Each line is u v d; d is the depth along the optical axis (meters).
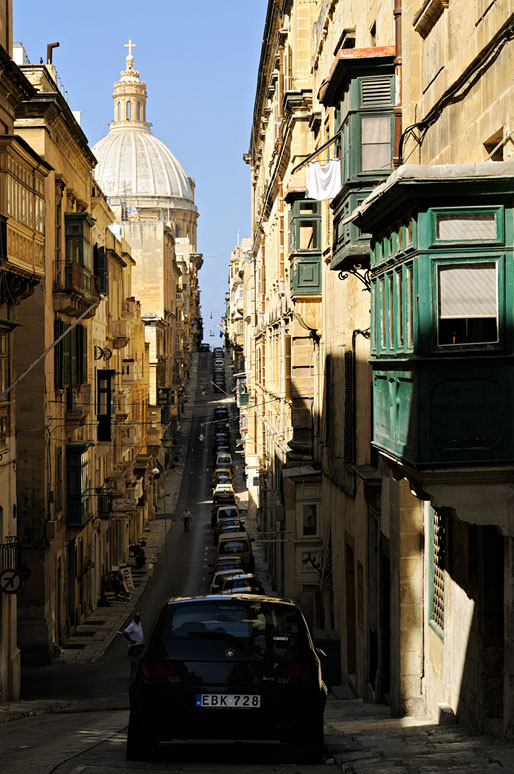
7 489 21.70
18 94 22.73
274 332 44.09
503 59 10.14
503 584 11.18
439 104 12.82
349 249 16.70
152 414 63.81
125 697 22.94
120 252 50.28
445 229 9.87
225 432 94.12
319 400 28.97
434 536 15.11
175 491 73.88
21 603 29.48
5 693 21.66
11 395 22.09
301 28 31.52
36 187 22.89
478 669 11.84
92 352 38.53
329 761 9.22
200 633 9.22
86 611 37.16
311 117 27.80
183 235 176.00
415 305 9.93
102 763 8.63
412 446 10.06
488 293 9.86
